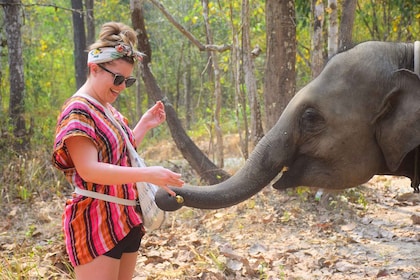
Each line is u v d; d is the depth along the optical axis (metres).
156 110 3.69
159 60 22.73
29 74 16.72
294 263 5.39
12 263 5.32
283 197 7.47
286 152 4.13
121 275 3.40
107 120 3.12
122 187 3.21
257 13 13.20
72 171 3.18
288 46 7.59
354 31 14.31
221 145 8.71
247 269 5.11
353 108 3.99
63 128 3.03
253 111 8.05
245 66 8.48
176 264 5.33
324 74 4.14
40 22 20.30
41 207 7.79
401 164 4.23
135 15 7.97
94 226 3.15
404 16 12.77
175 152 13.77
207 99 22.69
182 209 7.24
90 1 16.42
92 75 3.14
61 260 5.30
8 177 8.59
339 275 5.06
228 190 4.05
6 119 10.42
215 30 16.73
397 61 4.04
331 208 7.16
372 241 6.08
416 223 6.68
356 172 4.05
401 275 5.01
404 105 3.88
